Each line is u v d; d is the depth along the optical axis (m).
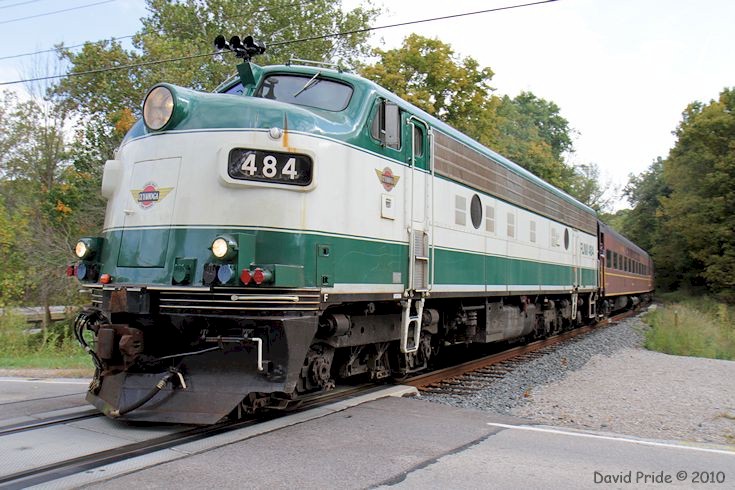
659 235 40.84
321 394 6.89
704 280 38.47
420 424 5.68
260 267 4.99
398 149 7.05
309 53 23.33
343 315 6.18
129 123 18.20
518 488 4.03
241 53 7.25
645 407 7.29
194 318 5.33
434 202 7.95
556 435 5.50
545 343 14.45
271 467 4.27
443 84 25.12
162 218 5.42
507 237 10.87
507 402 7.46
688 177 31.83
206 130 5.41
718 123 29.62
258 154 5.30
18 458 4.42
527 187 12.25
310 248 5.44
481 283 9.54
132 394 5.17
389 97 7.09
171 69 18.38
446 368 9.65
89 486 3.85
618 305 26.05
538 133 55.38
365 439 5.07
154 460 4.38
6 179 22.00
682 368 10.84
